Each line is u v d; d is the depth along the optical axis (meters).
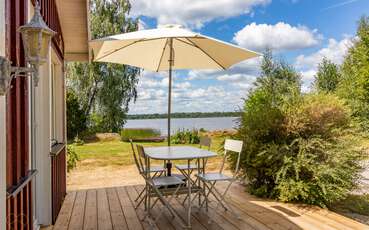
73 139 13.59
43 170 3.77
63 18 4.91
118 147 11.89
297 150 5.09
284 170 4.92
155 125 18.30
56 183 4.24
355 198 5.42
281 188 4.95
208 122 21.88
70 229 3.73
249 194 5.44
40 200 3.79
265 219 4.11
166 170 4.58
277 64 14.39
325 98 5.39
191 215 4.24
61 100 5.25
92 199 5.08
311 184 4.87
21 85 2.41
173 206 4.64
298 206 4.75
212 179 4.05
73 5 4.55
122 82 15.43
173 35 3.92
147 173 3.99
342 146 4.98
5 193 1.68
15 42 2.15
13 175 2.14
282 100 5.67
